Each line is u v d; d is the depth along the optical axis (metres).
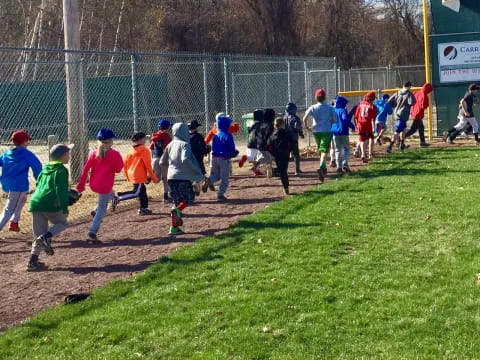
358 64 48.19
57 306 6.77
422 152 17.88
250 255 8.11
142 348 5.64
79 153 13.97
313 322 6.00
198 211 11.34
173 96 24.66
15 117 22.66
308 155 18.86
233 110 20.05
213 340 5.71
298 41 39.84
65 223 8.45
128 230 10.18
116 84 24.53
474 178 12.96
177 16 33.41
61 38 30.66
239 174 15.70
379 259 7.76
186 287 7.05
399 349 5.39
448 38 21.48
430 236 8.68
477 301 6.30
